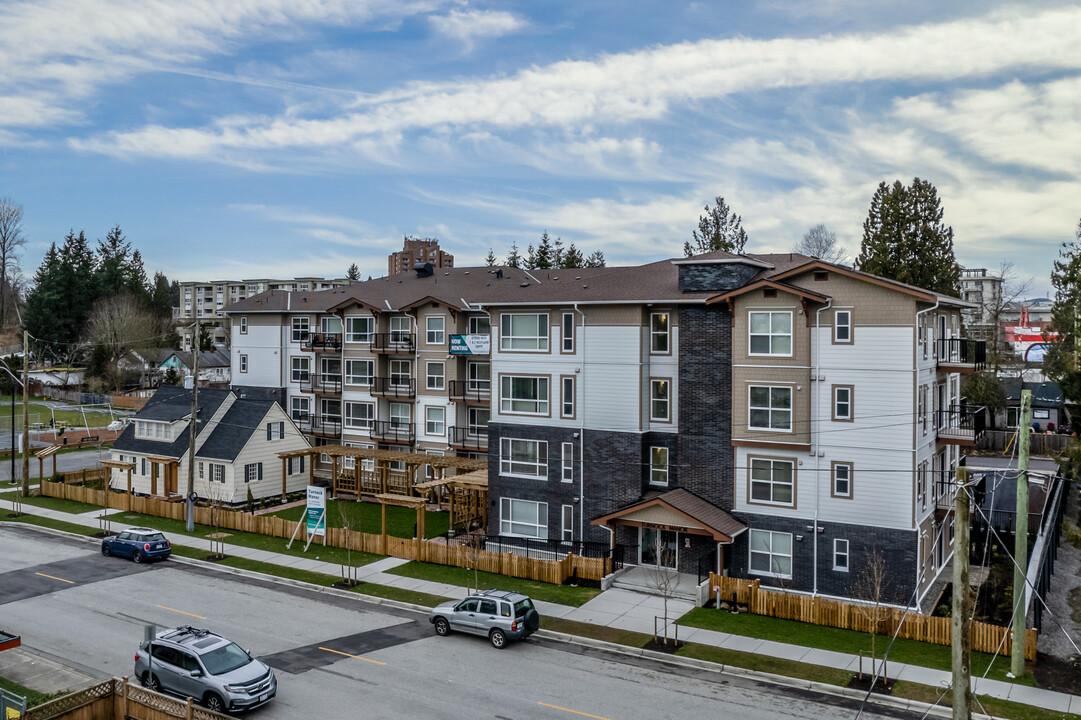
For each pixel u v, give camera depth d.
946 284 61.91
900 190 63.12
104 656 27.97
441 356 55.12
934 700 24.48
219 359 116.81
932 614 32.41
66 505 54.19
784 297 35.09
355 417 60.06
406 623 32.09
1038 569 33.50
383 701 24.44
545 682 26.11
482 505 48.25
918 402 33.12
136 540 41.16
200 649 24.28
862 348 33.66
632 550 39.78
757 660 27.70
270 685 24.00
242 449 53.50
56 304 124.50
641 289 41.19
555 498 42.25
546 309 42.53
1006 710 23.83
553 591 35.94
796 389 34.88
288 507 54.09
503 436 43.81
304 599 35.22
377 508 53.34
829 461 34.34
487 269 60.53
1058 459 35.12
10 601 34.31
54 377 112.56
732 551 36.53
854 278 33.62
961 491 18.27
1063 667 27.12
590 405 41.28
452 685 25.73
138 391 107.75
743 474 36.44
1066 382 46.47
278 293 70.44
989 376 74.00
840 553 34.25
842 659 27.81
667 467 39.81
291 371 65.88
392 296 59.03
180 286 179.38
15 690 24.67
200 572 39.34
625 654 28.88
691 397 38.47
